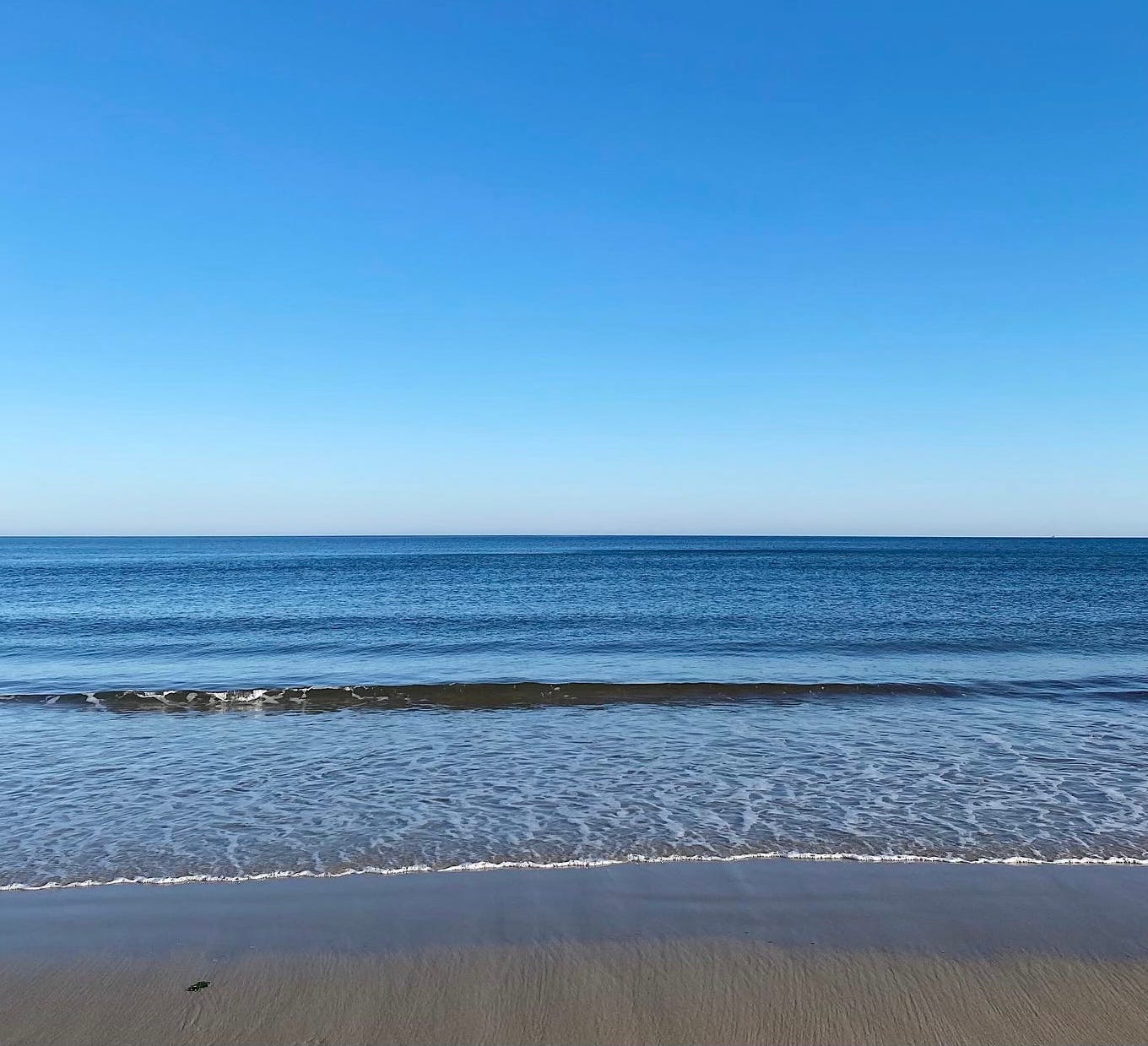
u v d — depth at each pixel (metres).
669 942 5.93
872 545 161.25
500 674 18.06
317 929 6.14
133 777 10.31
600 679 17.33
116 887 6.91
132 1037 4.84
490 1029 4.92
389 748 11.73
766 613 30.34
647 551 115.88
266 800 9.34
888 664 19.14
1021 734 12.44
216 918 6.33
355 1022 4.99
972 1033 4.89
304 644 23.03
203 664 19.72
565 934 6.06
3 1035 4.83
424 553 110.69
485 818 8.69
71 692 15.52
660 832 8.24
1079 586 44.28
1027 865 7.35
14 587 46.25
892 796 9.39
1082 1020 5.00
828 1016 5.05
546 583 47.75
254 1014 5.06
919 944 5.89
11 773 10.49
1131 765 10.71
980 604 33.88
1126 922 6.23
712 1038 4.84
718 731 12.66
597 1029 4.92
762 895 6.73
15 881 7.04
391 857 7.59
